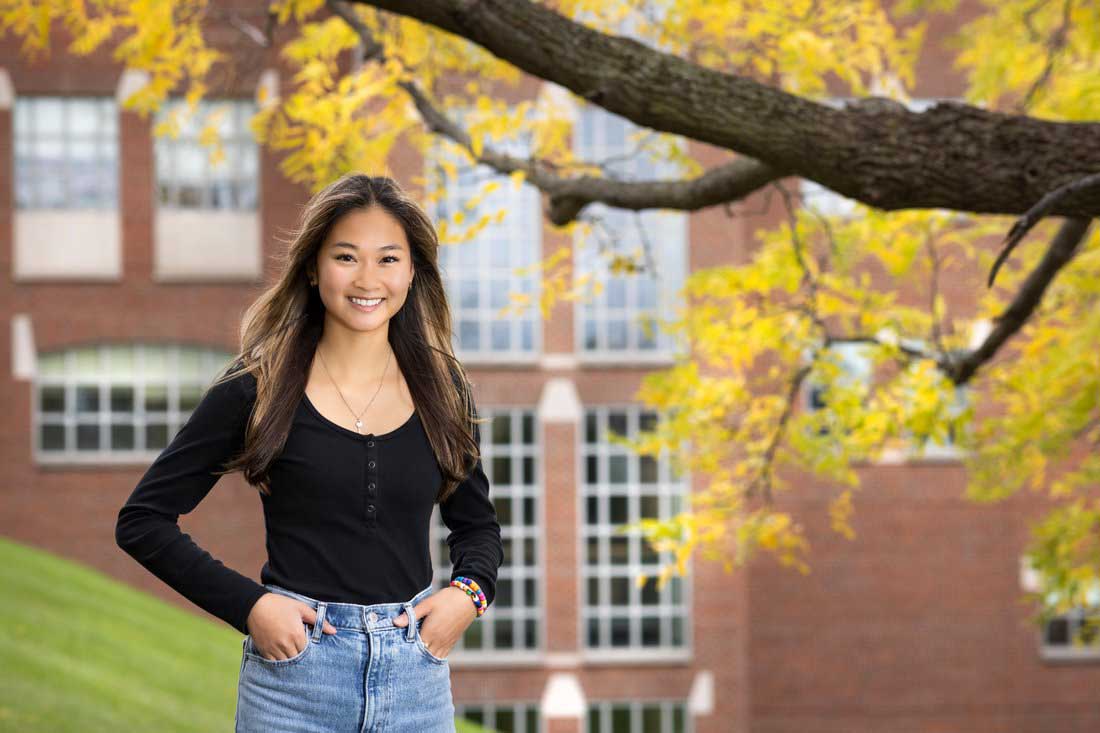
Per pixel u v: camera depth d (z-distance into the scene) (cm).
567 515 1823
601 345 1839
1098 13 666
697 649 1828
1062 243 597
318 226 256
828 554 1873
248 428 252
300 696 247
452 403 270
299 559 252
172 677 1324
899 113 399
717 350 713
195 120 1898
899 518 1881
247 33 627
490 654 1831
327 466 252
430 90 671
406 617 254
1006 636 1881
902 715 1869
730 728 1820
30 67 1883
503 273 1828
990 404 1659
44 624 1353
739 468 772
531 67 399
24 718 1014
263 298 263
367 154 581
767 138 398
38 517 1872
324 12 1653
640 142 686
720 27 636
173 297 1916
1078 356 710
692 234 1797
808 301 701
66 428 1909
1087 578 790
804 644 1870
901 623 1877
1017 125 392
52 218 1903
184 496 254
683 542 741
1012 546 1881
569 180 569
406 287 262
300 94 577
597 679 1823
